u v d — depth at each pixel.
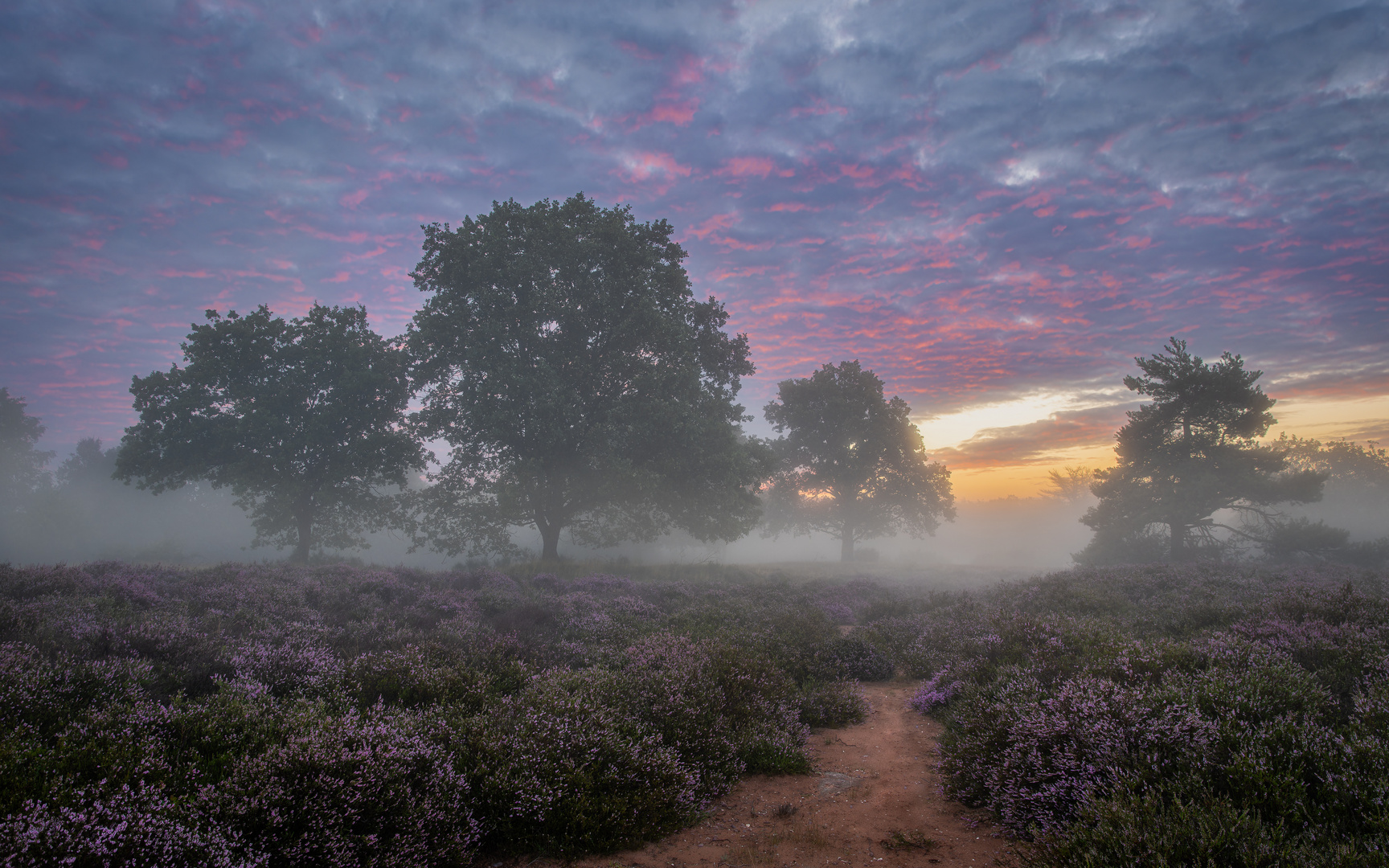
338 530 35.38
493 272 29.20
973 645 10.91
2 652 6.54
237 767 4.58
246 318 31.88
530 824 5.07
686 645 10.16
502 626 12.46
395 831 4.45
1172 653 7.61
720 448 30.66
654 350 31.20
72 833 3.47
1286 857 3.52
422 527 33.91
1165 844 3.71
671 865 4.85
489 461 31.69
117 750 4.75
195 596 12.64
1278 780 4.41
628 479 28.16
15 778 4.08
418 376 32.41
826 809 6.00
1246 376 35.97
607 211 31.56
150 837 3.58
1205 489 35.38
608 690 7.64
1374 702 5.75
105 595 11.15
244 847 3.88
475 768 5.49
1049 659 8.70
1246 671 6.68
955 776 6.20
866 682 11.98
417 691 7.39
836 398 52.38
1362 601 10.33
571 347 30.27
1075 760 5.19
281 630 9.73
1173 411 37.97
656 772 5.85
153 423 31.09
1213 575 19.88
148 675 6.86
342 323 33.28
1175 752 5.02
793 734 8.05
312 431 31.00
